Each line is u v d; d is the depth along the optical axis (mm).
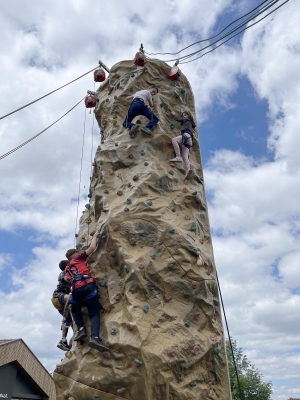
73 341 6059
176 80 9109
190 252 6547
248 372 29406
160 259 6344
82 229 7660
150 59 9062
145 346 5426
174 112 8617
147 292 5992
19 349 11672
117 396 5238
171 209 7020
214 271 6891
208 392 5574
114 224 6547
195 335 5883
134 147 7754
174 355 5504
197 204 7441
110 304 5988
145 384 5188
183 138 7816
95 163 7984
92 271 6406
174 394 5328
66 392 5449
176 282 6215
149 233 6531
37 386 12336
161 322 5809
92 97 9461
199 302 6234
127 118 7980
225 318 7266
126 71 9117
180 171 7715
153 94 8203
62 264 6836
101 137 8898
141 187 7020
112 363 5367
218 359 5969
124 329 5582
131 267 6066
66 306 6418
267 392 28219
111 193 7273
